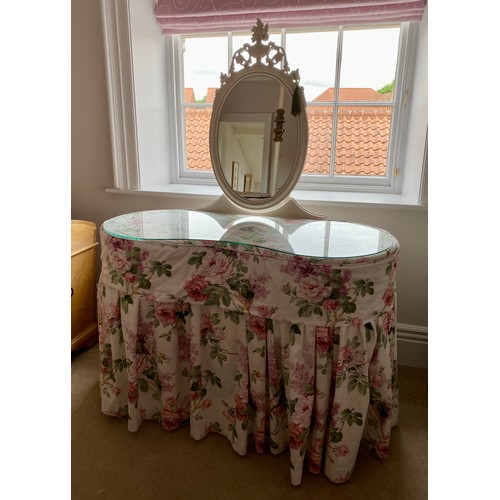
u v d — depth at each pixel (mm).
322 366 1076
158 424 1392
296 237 1232
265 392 1191
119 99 1742
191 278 1180
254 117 1501
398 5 1559
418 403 1509
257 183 1538
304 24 1693
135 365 1287
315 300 1050
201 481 1161
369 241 1191
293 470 1128
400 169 1810
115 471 1193
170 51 1926
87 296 1795
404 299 1684
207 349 1257
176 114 2010
